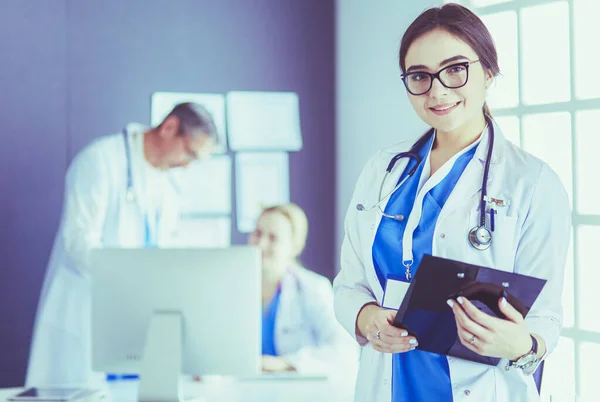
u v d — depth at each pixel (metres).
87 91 3.38
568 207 1.67
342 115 3.64
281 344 3.45
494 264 1.68
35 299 3.31
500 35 2.90
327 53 3.68
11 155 3.30
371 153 3.46
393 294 1.71
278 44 3.62
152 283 2.14
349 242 1.95
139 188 3.39
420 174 1.80
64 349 3.29
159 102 3.45
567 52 2.66
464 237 1.70
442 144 1.80
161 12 3.46
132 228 3.38
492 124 1.77
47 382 3.28
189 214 3.47
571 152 2.65
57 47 3.35
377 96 3.41
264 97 3.59
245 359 2.14
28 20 3.31
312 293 3.53
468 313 1.54
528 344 1.55
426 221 1.74
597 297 2.57
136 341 2.15
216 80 3.53
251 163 3.56
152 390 2.09
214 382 2.68
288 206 3.59
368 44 3.46
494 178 1.72
